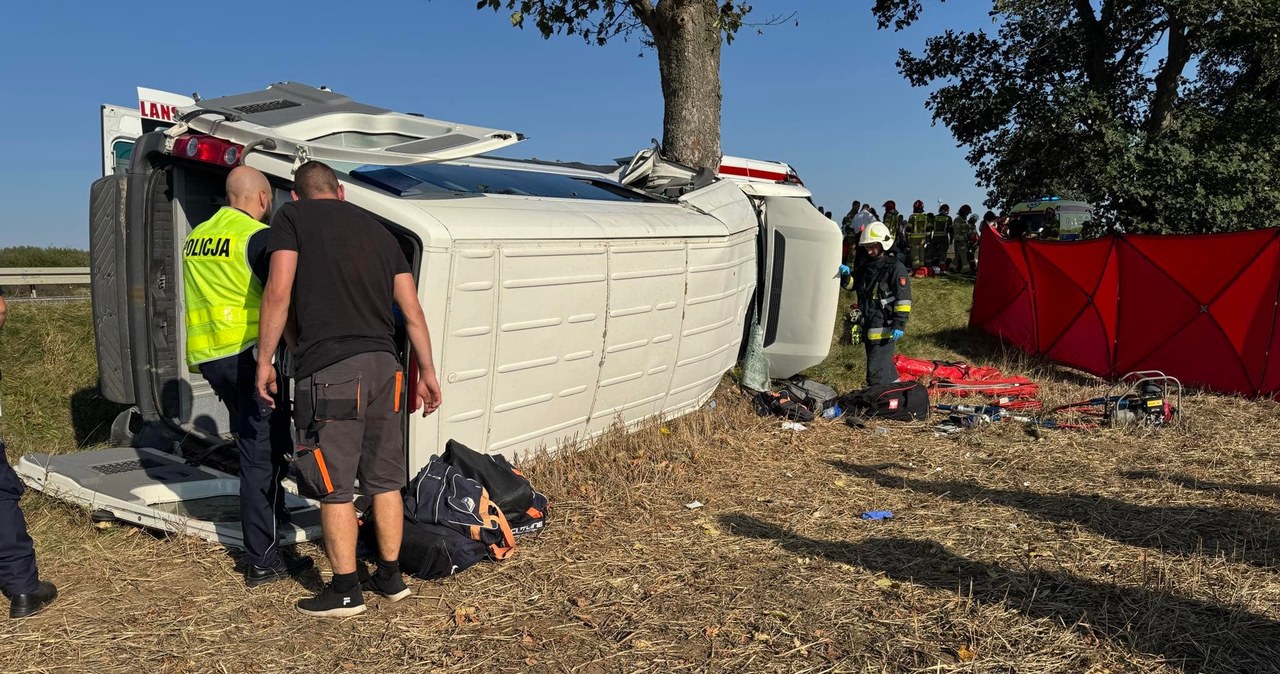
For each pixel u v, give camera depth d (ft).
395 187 15.79
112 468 16.71
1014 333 35.65
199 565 13.48
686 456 20.40
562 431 19.03
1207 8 58.23
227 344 12.59
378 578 12.51
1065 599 12.85
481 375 15.99
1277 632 11.82
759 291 27.53
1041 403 27.89
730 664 10.93
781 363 27.32
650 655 11.13
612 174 26.09
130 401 18.33
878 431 24.16
